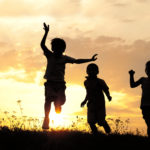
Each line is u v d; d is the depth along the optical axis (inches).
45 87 299.0
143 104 311.9
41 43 297.1
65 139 273.1
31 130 293.7
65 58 301.4
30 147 256.2
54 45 298.4
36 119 306.5
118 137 292.8
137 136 303.4
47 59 301.3
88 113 339.9
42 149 255.1
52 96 295.9
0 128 288.2
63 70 301.3
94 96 339.3
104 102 340.5
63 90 300.2
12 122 302.2
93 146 266.8
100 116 337.1
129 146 275.3
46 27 294.0
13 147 255.1
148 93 311.1
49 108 295.9
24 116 305.4
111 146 271.7
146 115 312.3
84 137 283.4
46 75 299.0
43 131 292.4
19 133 278.5
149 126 312.0
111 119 335.9
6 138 266.1
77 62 300.7
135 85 317.7
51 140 267.9
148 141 289.7
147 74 315.0
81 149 260.5
